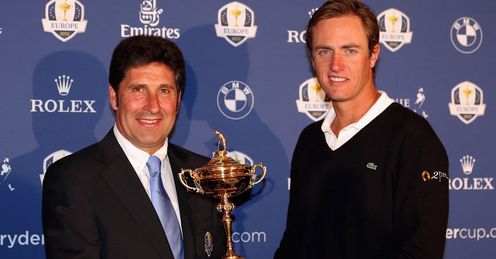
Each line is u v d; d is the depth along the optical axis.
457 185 2.82
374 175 2.03
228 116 2.70
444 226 1.94
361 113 2.12
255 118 2.71
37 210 2.57
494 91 2.85
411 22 2.80
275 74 2.72
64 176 1.93
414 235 1.91
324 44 2.06
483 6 2.85
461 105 2.83
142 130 1.97
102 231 1.91
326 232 2.09
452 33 2.83
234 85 2.70
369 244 2.01
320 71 2.10
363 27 2.06
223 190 2.02
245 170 2.05
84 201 1.91
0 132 2.55
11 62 2.55
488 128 2.84
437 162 1.97
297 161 2.27
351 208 2.05
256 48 2.71
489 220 2.83
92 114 2.61
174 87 2.02
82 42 2.60
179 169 2.13
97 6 2.61
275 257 2.35
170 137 2.65
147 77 1.96
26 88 2.57
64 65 2.59
